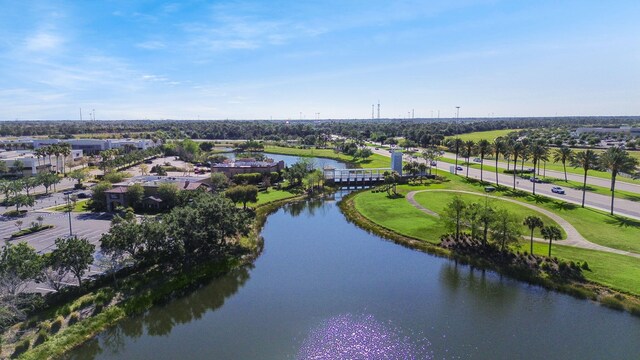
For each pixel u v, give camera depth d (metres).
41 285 58.78
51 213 102.25
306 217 107.81
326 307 57.12
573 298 58.34
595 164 106.25
